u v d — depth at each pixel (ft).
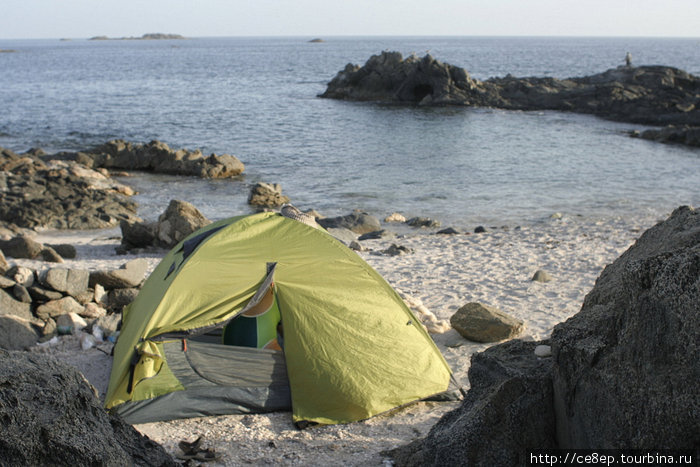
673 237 13.71
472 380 15.47
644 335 10.96
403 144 134.41
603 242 52.16
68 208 73.56
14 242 44.73
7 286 28.02
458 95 209.97
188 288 22.06
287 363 21.63
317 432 19.65
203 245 23.43
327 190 90.58
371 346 21.81
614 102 183.32
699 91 188.24
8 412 10.86
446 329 29.35
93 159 106.52
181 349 21.08
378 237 58.49
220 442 18.58
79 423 11.91
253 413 21.25
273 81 331.36
